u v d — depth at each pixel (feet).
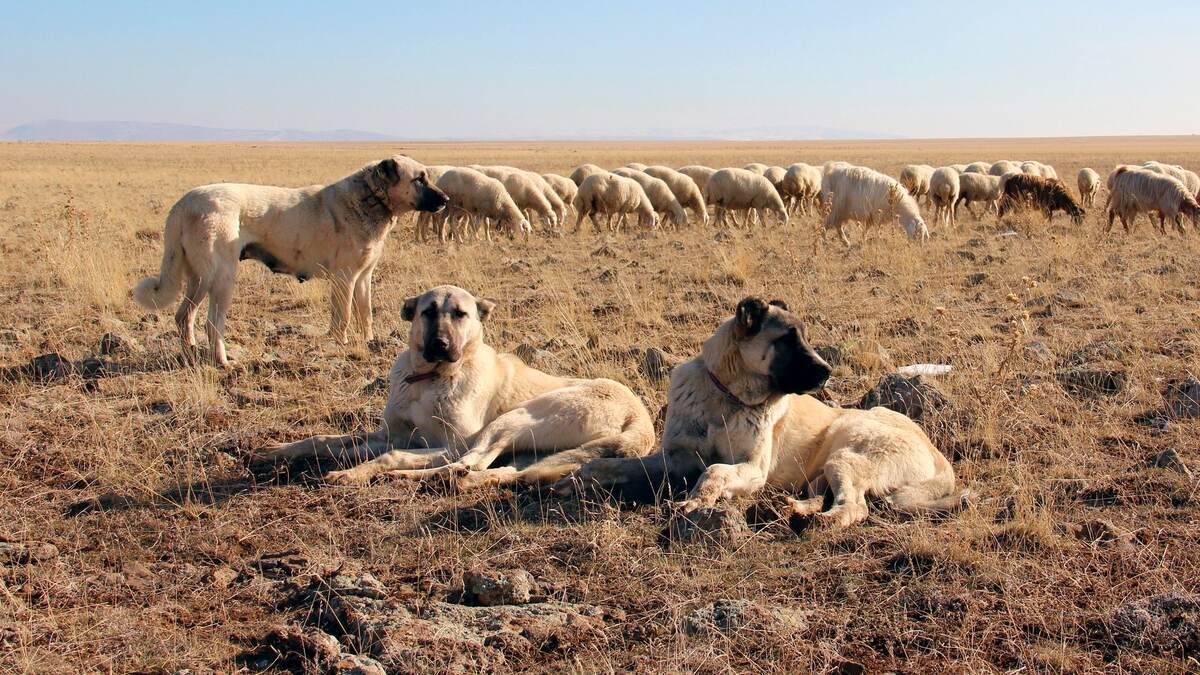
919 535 16.46
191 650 13.12
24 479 19.74
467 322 20.89
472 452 20.11
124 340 30.71
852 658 12.98
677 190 87.81
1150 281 41.42
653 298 39.83
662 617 14.07
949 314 35.88
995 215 91.71
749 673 12.51
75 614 14.05
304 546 16.55
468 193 67.51
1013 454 21.27
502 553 16.29
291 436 22.89
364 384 27.02
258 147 417.28
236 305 39.42
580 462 20.33
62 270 43.37
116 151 288.92
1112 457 21.02
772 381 18.66
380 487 19.13
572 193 92.43
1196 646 13.09
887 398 24.18
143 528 17.51
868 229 64.28
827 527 17.04
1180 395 24.17
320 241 31.60
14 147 314.14
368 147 469.16
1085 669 12.60
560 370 28.40
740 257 48.75
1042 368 28.14
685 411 19.61
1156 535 16.75
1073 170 177.68
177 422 23.39
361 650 13.10
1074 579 15.07
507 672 12.53
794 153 327.26
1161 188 64.03
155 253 54.70
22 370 27.89
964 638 13.35
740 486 18.47
